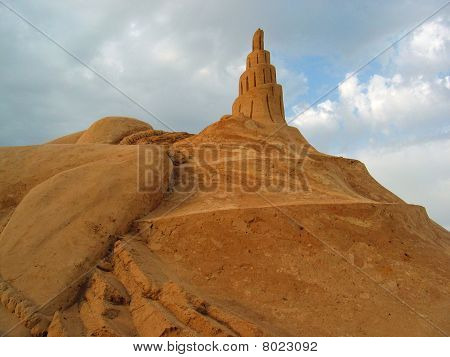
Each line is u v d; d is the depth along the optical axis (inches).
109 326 317.7
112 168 506.0
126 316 342.6
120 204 466.9
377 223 490.3
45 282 372.5
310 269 415.5
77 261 396.2
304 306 377.1
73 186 476.7
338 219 477.4
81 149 605.3
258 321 346.9
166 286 359.3
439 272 452.8
